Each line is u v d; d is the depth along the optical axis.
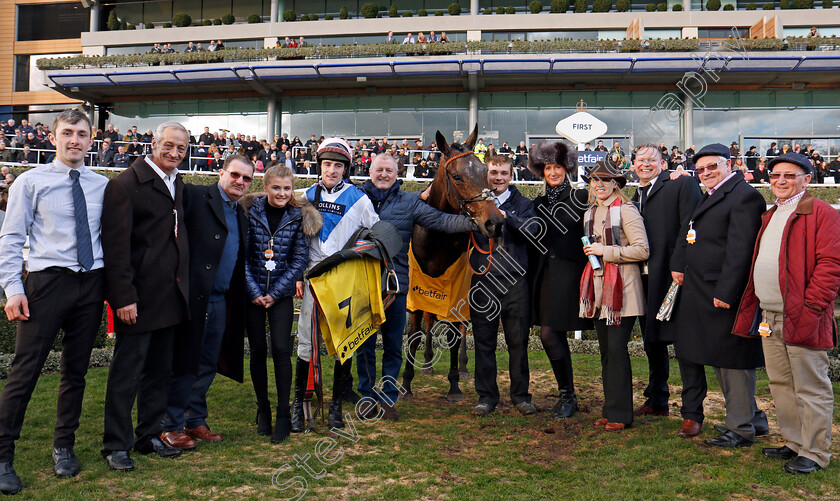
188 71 21.33
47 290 3.00
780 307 3.32
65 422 3.15
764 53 18.16
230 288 3.89
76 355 3.15
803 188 3.38
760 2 22.05
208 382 3.83
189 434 3.77
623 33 22.20
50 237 3.05
